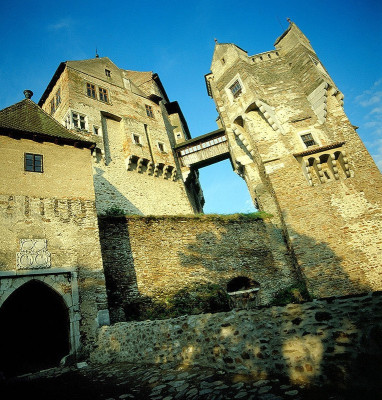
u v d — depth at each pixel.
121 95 23.62
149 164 21.58
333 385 3.52
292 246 14.49
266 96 18.08
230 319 5.11
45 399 5.33
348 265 13.23
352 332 3.54
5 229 9.27
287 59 19.25
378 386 3.18
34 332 11.32
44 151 11.49
